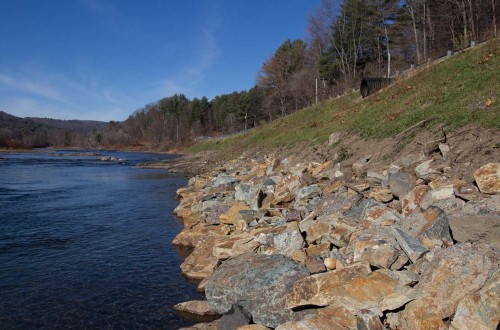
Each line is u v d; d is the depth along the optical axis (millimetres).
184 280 9625
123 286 9289
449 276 5473
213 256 10281
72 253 11742
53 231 14289
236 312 6777
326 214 10523
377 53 57875
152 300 8547
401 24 51531
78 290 9086
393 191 9992
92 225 15211
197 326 7074
